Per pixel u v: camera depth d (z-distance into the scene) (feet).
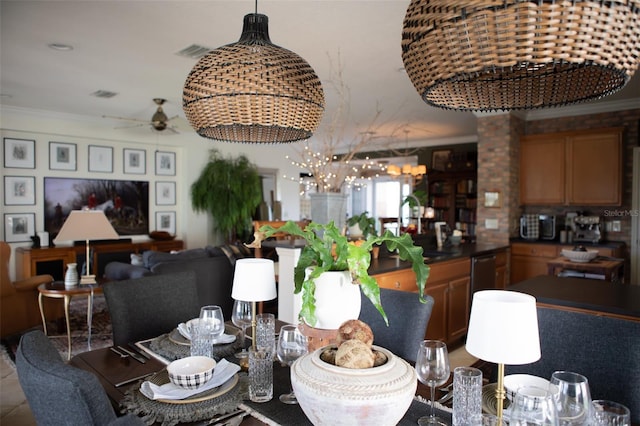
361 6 9.24
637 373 4.66
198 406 4.06
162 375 4.70
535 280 9.37
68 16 9.80
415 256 4.26
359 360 3.30
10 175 19.35
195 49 11.80
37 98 17.26
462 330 13.14
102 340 13.16
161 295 7.02
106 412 2.98
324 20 9.93
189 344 5.74
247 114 4.73
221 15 9.71
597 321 5.02
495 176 18.35
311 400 3.12
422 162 28.94
